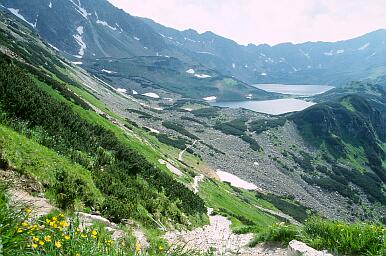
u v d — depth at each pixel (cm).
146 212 2434
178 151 14512
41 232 634
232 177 14588
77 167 2161
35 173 1602
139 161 3794
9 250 507
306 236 1203
